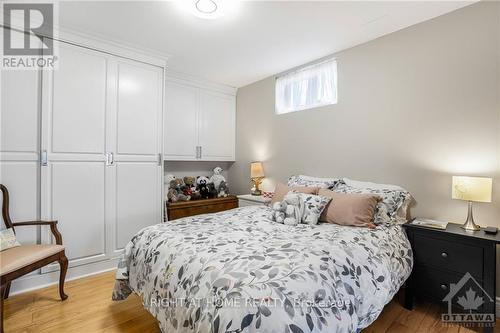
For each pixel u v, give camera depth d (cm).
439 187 212
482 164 192
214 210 371
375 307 133
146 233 185
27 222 208
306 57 299
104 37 250
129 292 188
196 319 110
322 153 299
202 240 157
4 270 160
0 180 208
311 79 312
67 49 237
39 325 171
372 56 254
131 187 278
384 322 175
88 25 231
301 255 131
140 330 167
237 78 375
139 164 284
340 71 281
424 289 185
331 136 290
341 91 280
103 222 259
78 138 244
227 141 414
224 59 306
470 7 197
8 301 201
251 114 395
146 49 277
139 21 224
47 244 215
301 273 114
